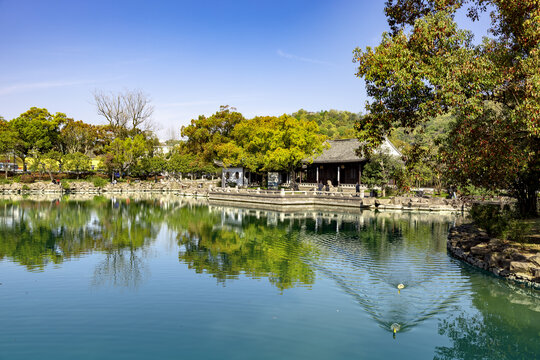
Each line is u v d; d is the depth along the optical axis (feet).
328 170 176.65
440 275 44.80
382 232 75.92
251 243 65.51
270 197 135.13
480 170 40.73
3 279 44.29
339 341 28.71
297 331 30.42
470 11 48.37
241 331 30.32
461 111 38.81
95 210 119.24
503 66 41.78
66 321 32.32
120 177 229.04
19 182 195.93
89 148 288.92
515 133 39.96
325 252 57.67
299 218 100.63
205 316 33.30
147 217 103.14
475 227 64.90
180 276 45.52
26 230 79.97
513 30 42.68
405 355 26.81
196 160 242.17
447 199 115.85
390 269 47.44
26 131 226.99
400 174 51.62
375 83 43.24
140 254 57.57
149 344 28.17
